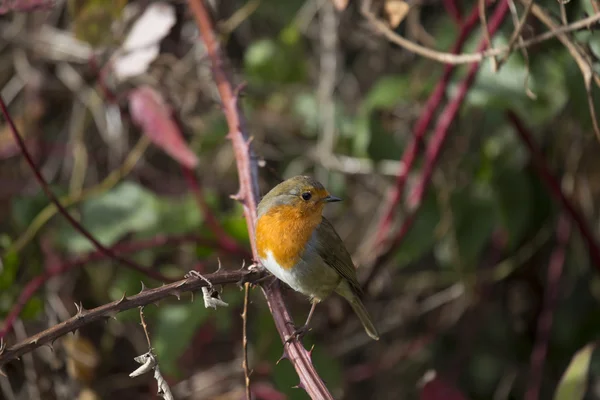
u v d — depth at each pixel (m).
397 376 11.35
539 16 7.29
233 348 10.76
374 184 10.91
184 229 9.14
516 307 11.36
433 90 9.45
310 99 10.39
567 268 11.15
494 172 9.80
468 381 11.38
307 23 10.62
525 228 10.23
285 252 7.17
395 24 7.80
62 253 10.24
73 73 10.72
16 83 10.99
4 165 11.01
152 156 11.22
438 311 11.44
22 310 8.62
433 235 9.91
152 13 9.00
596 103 7.91
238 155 6.79
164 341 8.93
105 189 9.64
